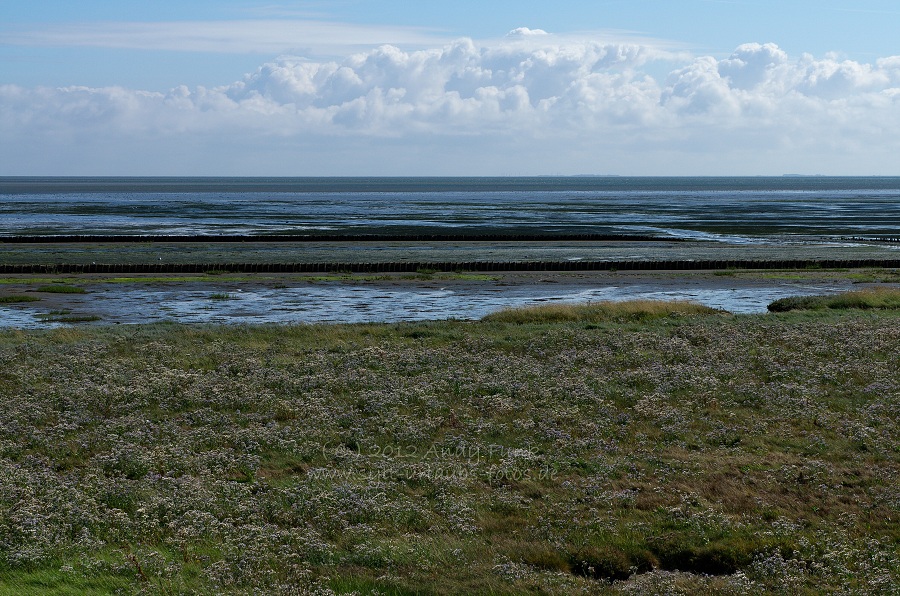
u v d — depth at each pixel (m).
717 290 68.81
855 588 16.27
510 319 47.91
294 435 25.28
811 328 42.50
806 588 16.30
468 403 29.23
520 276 76.94
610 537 18.66
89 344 38.88
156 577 15.89
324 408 28.11
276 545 17.73
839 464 23.20
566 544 18.34
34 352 36.81
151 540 17.92
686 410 28.16
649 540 18.52
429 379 32.25
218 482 21.36
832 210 198.38
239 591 15.45
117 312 56.50
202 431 25.50
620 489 21.52
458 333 42.16
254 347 38.91
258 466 22.95
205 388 30.52
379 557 17.34
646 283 72.75
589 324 44.97
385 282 72.50
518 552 17.86
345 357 36.00
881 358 35.56
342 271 79.44
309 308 58.97
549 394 29.97
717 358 35.84
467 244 105.81
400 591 15.88
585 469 22.98
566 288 69.69
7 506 19.34
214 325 46.28
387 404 28.64
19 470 21.72
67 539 17.61
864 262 84.56
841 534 18.70
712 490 21.41
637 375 32.56
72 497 19.83
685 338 40.66
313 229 130.12
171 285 69.62
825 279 74.94
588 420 27.23
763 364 34.72
